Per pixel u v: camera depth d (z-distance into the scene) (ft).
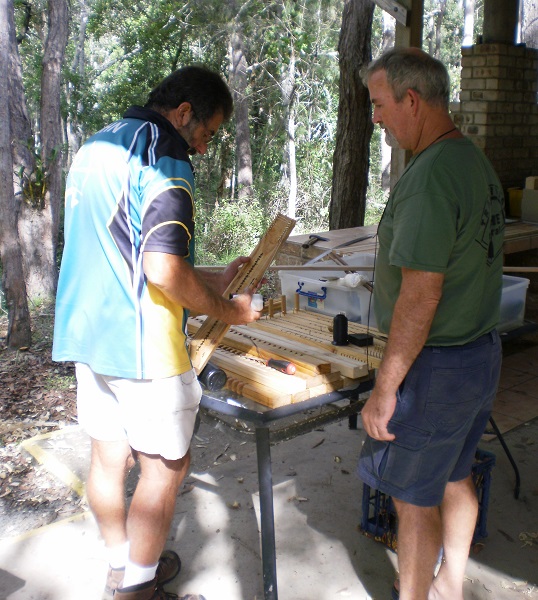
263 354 8.23
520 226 16.55
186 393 7.05
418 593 6.97
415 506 6.84
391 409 6.39
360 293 9.95
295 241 15.78
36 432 13.58
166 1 60.70
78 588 8.45
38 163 31.12
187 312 7.26
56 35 33.09
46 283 31.35
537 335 17.49
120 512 7.85
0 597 8.27
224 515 9.99
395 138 6.78
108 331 6.82
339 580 8.57
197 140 7.41
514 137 18.20
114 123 7.11
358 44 22.16
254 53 64.75
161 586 8.20
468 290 6.38
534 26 51.65
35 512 10.39
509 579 8.55
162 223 6.41
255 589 8.44
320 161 64.90
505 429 12.61
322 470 11.26
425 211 6.05
